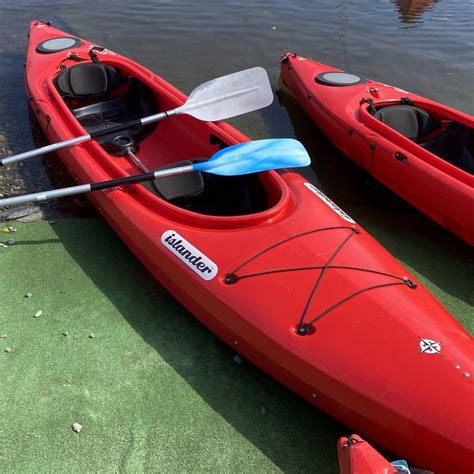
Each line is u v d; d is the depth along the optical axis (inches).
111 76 168.4
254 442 83.7
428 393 71.2
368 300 85.1
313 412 88.5
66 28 266.4
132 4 307.7
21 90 207.2
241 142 131.6
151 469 79.7
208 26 280.8
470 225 121.3
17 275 115.0
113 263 119.9
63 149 133.1
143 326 103.9
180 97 154.4
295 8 315.0
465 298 117.3
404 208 152.3
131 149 151.5
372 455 66.4
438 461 70.1
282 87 225.9
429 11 320.8
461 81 231.0
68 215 137.1
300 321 83.0
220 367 96.0
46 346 98.5
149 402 89.4
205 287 92.6
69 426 85.1
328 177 168.2
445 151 156.1
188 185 122.2
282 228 99.2
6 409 87.1
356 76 180.2
